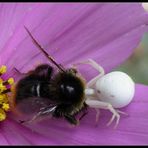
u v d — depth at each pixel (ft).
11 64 0.36
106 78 0.33
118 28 0.35
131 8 0.34
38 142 0.32
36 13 0.35
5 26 0.35
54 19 0.35
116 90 0.33
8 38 0.35
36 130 0.34
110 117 0.34
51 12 0.35
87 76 0.35
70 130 0.34
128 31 0.35
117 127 0.34
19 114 0.34
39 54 0.36
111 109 0.33
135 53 0.56
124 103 0.34
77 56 0.35
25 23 0.35
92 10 0.35
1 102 0.35
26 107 0.31
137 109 0.34
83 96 0.32
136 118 0.34
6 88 0.35
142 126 0.34
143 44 0.56
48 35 0.35
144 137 0.33
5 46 0.35
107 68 0.35
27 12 0.35
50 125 0.34
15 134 0.34
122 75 0.33
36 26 0.35
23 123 0.34
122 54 0.35
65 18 0.35
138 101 0.35
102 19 0.35
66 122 0.34
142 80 0.56
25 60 0.36
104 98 0.33
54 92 0.32
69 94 0.32
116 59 0.35
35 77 0.32
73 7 0.35
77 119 0.34
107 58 0.35
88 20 0.35
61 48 0.35
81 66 0.35
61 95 0.32
